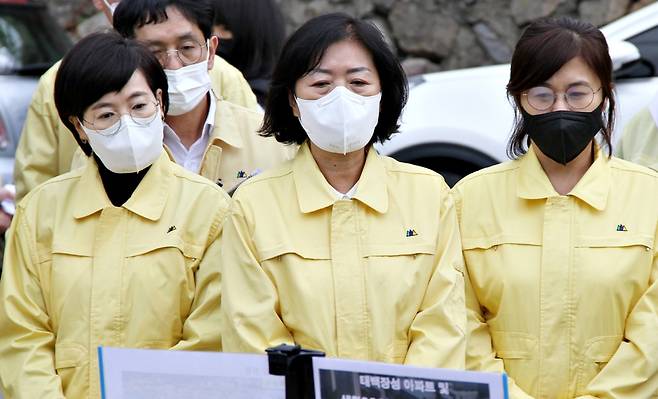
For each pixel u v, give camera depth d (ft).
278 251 34.47
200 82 41.47
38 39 73.26
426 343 33.86
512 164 36.63
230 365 28.91
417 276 34.47
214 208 36.86
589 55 34.65
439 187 35.73
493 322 35.94
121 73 35.42
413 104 62.44
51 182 37.50
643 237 34.96
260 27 50.80
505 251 35.45
